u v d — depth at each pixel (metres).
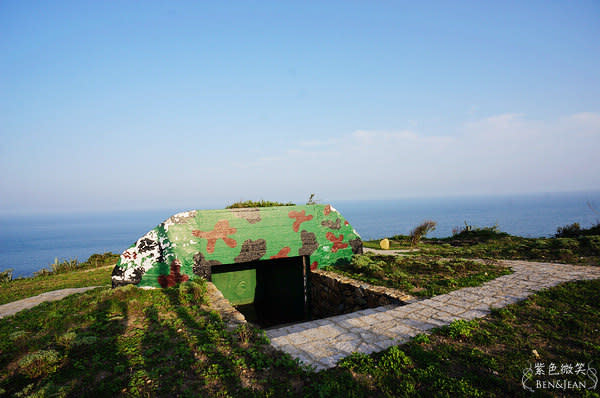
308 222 13.16
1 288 14.74
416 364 4.95
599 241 14.36
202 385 4.38
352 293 10.52
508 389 4.15
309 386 4.30
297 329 6.89
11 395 4.21
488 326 6.37
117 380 4.43
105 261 23.95
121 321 7.09
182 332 6.32
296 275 14.11
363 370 4.73
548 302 7.60
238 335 6.17
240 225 12.09
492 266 11.76
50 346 5.68
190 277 11.23
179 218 11.29
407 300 8.37
